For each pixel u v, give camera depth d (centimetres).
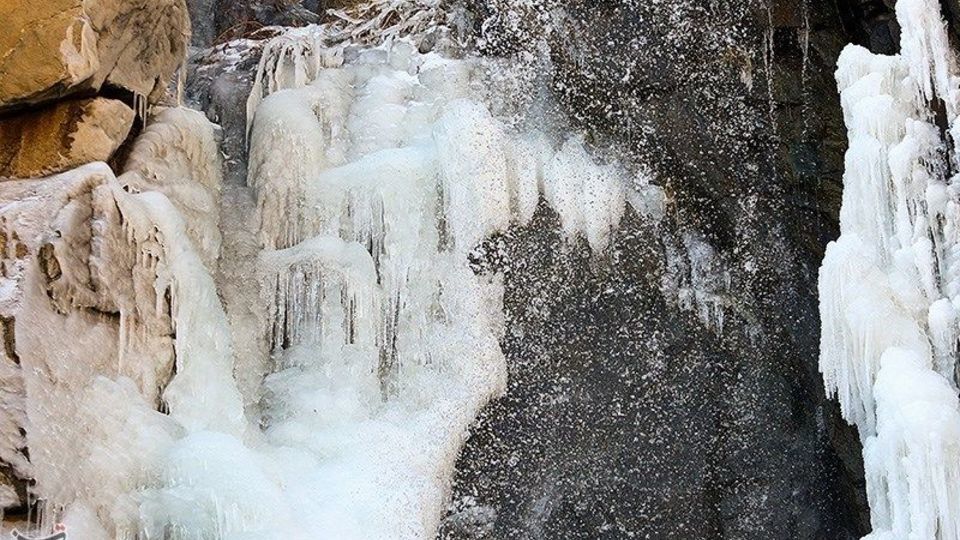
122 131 539
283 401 567
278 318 591
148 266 507
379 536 534
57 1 499
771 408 621
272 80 678
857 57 580
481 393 606
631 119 650
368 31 730
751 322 628
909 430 491
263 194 615
